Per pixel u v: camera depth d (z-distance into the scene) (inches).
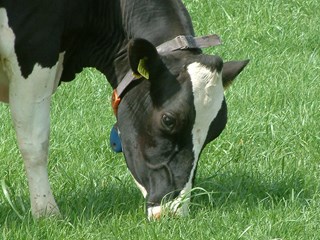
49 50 500.1
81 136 616.1
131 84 505.0
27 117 506.6
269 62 769.6
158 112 490.0
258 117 659.4
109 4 518.9
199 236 490.0
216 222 506.9
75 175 566.6
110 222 502.6
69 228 498.3
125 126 506.0
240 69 502.9
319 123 653.9
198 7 871.1
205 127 490.0
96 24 521.3
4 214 517.0
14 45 494.0
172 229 490.9
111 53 524.4
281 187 562.6
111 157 597.3
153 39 507.5
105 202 532.4
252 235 496.4
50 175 571.8
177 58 494.3
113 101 514.3
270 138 633.0
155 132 491.8
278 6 898.7
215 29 837.8
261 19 864.9
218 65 484.7
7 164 571.8
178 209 494.3
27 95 503.8
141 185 503.2
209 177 558.9
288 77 736.3
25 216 504.7
